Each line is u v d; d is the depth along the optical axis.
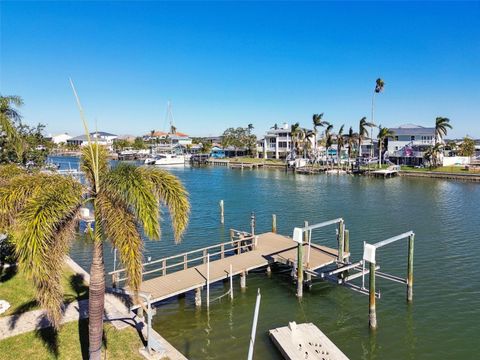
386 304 19.92
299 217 42.56
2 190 10.09
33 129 33.16
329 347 15.23
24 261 8.62
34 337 13.17
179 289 18.92
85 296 16.67
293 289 21.98
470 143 103.88
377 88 97.31
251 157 138.62
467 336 16.97
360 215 42.88
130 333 14.15
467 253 28.28
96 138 10.77
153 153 139.62
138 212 9.46
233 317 18.89
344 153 123.19
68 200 9.45
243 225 38.94
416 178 81.19
